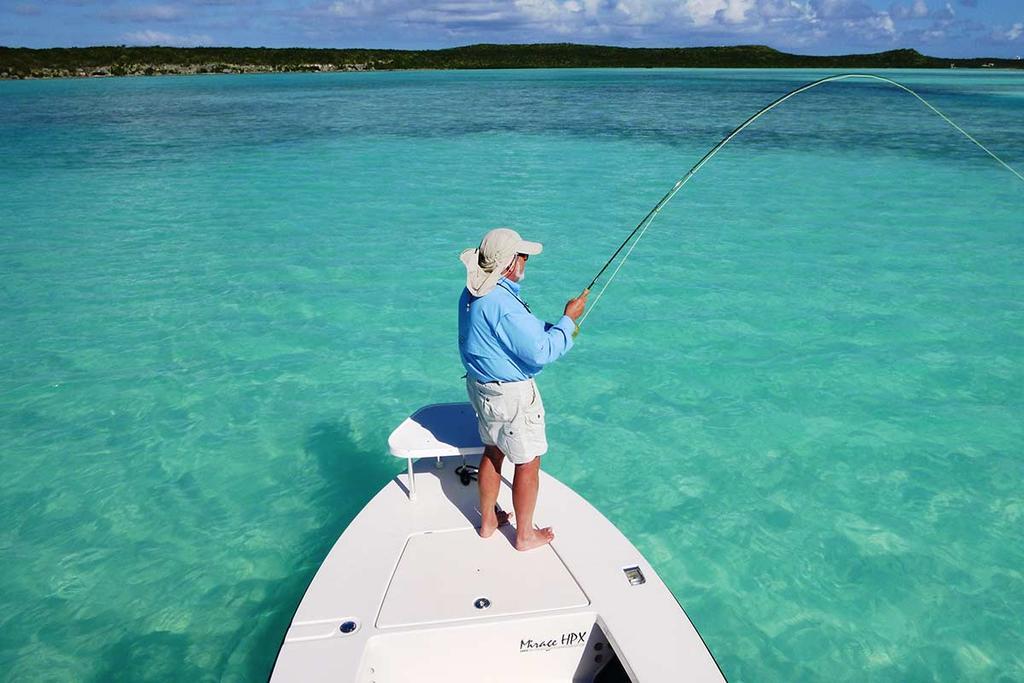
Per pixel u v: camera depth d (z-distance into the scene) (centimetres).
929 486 432
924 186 1317
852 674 305
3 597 346
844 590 351
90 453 467
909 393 543
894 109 2844
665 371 581
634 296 746
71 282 793
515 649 252
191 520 404
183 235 991
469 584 265
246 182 1382
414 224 1050
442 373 582
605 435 490
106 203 1195
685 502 419
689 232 998
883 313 697
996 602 343
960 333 650
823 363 592
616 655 246
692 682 226
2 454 464
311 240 962
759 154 1705
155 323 679
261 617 336
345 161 1622
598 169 1518
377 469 453
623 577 270
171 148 1809
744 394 544
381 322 684
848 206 1159
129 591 351
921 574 361
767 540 387
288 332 661
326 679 224
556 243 946
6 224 1052
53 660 310
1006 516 404
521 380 257
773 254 891
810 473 445
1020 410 517
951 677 302
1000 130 2058
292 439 487
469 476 328
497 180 1401
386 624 245
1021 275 808
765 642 321
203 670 307
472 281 250
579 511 309
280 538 390
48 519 403
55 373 578
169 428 499
